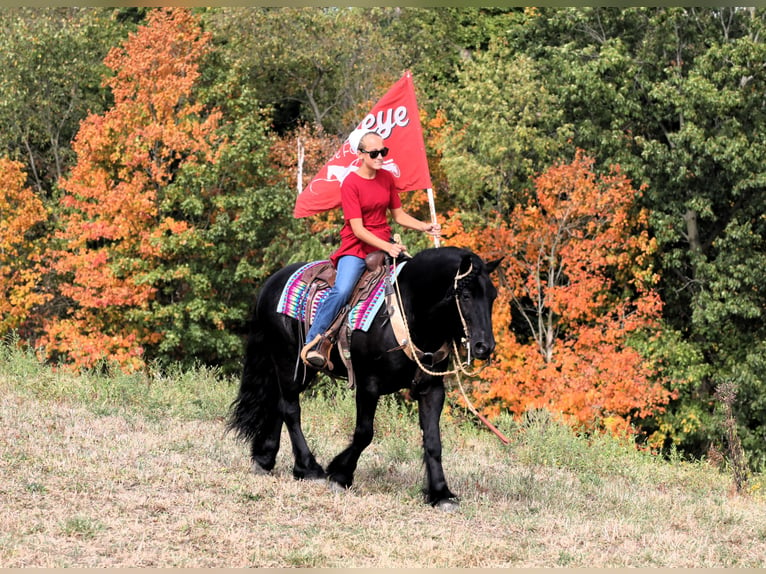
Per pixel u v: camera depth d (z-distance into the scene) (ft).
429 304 23.88
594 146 86.74
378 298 24.85
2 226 89.86
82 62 103.40
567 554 22.06
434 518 24.57
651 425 84.33
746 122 81.15
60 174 104.83
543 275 87.51
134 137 87.66
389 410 41.60
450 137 89.81
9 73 101.50
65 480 24.94
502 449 38.81
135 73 91.91
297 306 26.81
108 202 85.35
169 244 85.61
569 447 38.29
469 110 89.20
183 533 21.47
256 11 103.30
